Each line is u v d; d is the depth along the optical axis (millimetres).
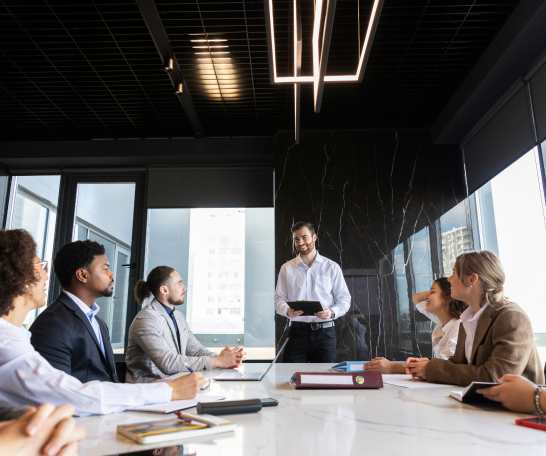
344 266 4398
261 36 3311
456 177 4578
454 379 1410
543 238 3287
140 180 5238
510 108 3672
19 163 5199
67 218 5133
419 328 4262
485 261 1557
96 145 5074
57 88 4051
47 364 1016
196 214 5164
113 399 999
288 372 1842
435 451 676
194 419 848
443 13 3059
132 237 5059
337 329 4262
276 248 4461
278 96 4188
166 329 2295
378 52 3486
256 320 4930
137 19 3146
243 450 682
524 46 3117
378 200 4543
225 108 4402
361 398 1167
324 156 4668
